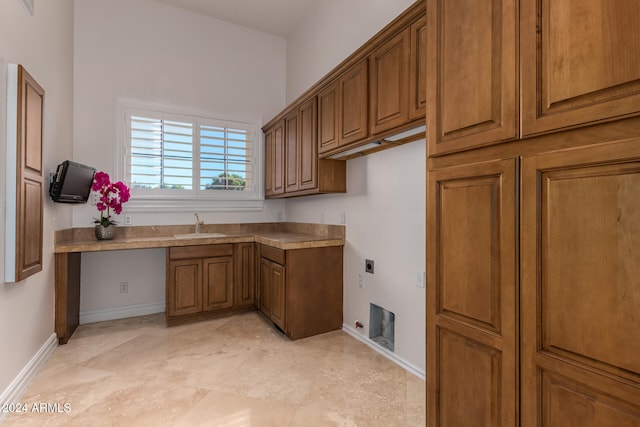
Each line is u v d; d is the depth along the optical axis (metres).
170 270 3.19
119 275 3.50
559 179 0.91
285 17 3.93
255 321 3.35
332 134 2.69
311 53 3.75
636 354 0.76
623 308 0.78
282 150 3.62
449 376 1.24
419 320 2.27
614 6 0.79
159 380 2.18
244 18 3.96
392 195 2.50
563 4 0.89
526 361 0.98
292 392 2.04
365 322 2.80
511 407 1.02
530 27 0.96
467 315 1.17
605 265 0.81
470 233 1.16
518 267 1.00
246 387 2.10
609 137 0.81
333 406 1.90
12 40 1.90
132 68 3.53
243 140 4.13
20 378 1.99
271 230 4.29
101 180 3.10
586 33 0.84
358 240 2.89
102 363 2.41
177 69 3.75
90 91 3.33
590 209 0.84
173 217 3.74
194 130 3.84
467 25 1.16
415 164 2.29
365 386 2.12
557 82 0.90
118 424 1.72
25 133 1.94
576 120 0.86
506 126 1.03
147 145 3.59
